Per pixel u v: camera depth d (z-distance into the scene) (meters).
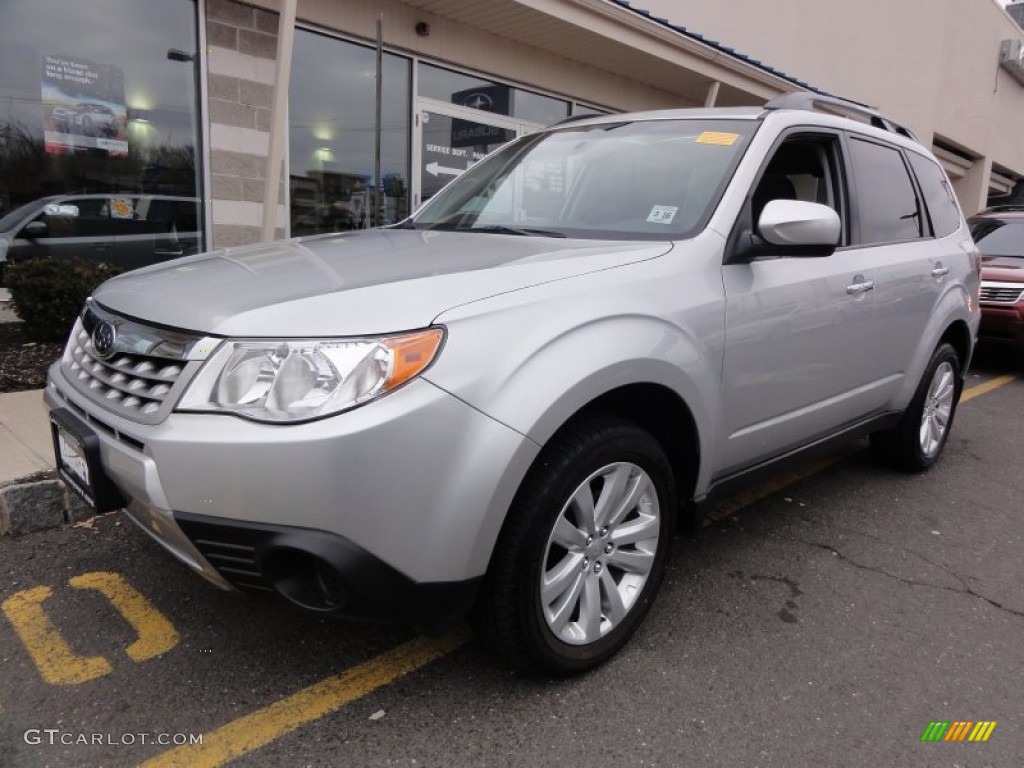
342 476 1.95
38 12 6.14
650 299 2.55
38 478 3.51
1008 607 3.19
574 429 2.39
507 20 8.43
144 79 6.70
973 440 5.64
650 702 2.48
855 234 3.71
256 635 2.77
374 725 2.34
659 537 2.73
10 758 2.16
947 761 2.27
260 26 7.16
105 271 5.91
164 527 2.15
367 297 2.15
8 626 2.77
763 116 3.32
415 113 8.48
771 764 2.24
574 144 3.66
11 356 5.44
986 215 9.88
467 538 2.11
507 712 2.41
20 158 6.21
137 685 2.48
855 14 15.51
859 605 3.15
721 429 2.87
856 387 3.73
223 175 7.16
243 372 2.02
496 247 2.78
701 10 11.61
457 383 2.07
